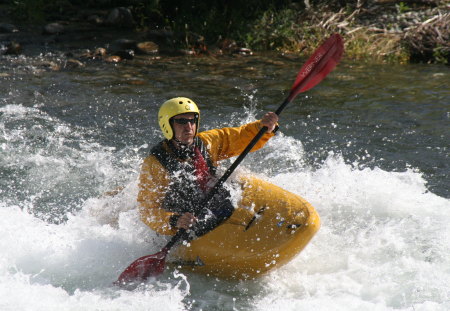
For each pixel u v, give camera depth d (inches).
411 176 874.1
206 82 1428.4
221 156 721.6
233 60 1664.6
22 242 703.1
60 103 1254.9
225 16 1924.2
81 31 1958.7
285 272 648.4
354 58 1668.3
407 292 596.7
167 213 651.5
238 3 1958.7
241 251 635.5
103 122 1152.8
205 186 682.2
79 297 601.0
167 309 585.6
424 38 1715.1
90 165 965.2
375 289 607.2
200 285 633.0
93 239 713.0
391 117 1166.3
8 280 623.8
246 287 628.4
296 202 682.8
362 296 597.9
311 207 673.0
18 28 1964.8
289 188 830.5
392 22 1833.2
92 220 755.4
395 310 562.9
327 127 1120.8
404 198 800.9
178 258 660.7
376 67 1567.4
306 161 967.6
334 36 737.6
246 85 1400.1
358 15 1898.4
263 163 952.9
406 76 1470.2
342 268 651.5
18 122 1136.2
